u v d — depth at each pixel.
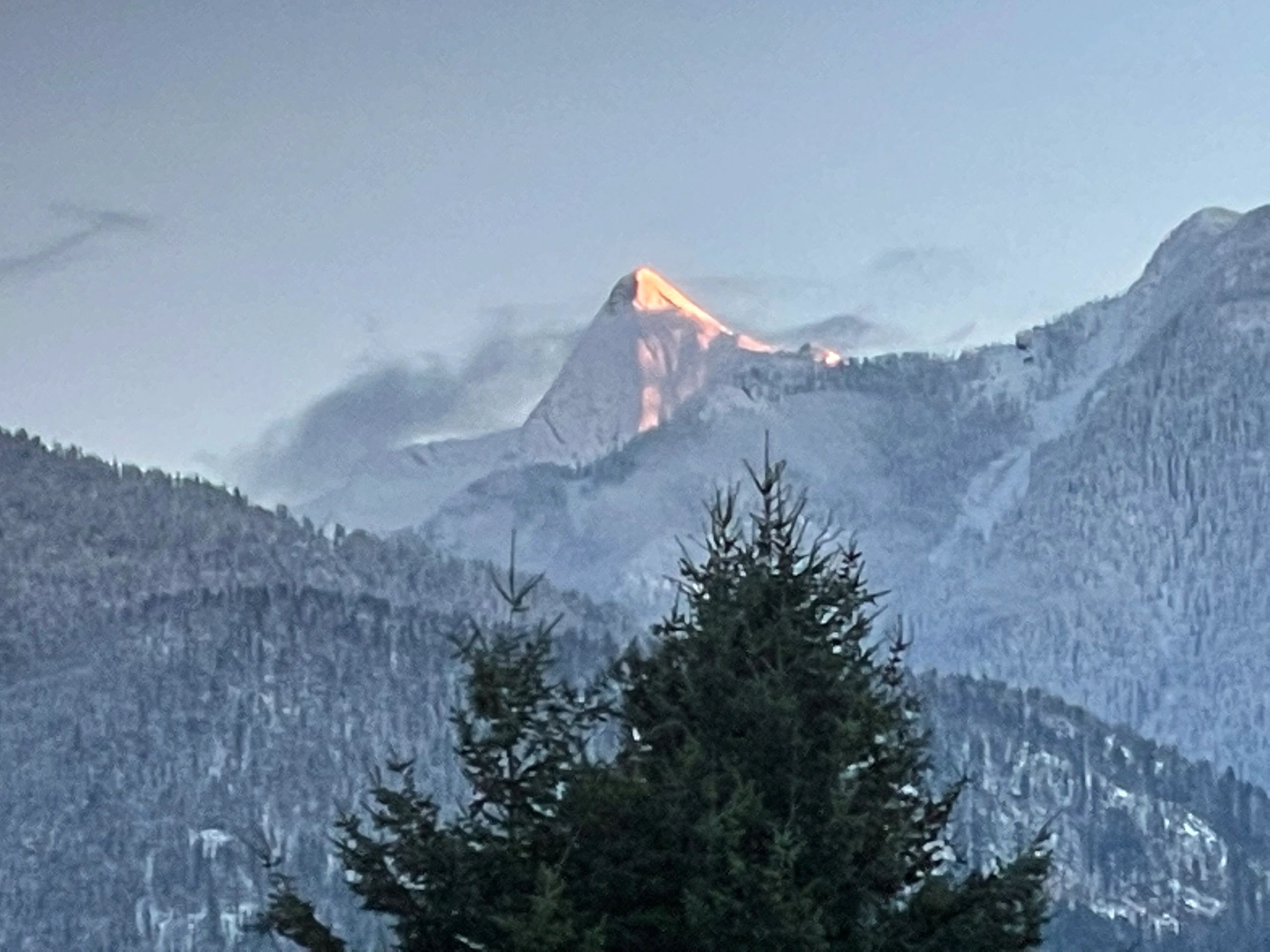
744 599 43.62
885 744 42.75
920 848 42.84
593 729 42.34
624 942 39.75
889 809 42.06
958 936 41.09
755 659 43.19
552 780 41.19
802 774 41.59
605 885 39.91
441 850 40.59
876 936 40.91
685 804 40.59
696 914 39.12
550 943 38.34
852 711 42.31
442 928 40.44
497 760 41.38
